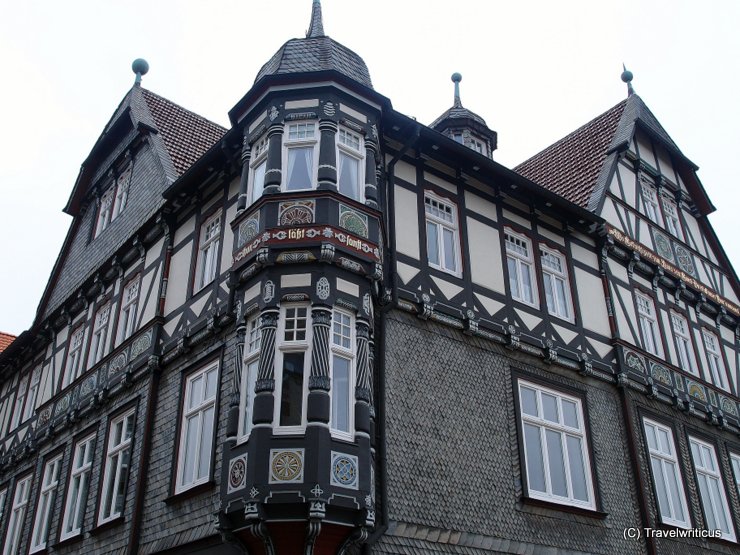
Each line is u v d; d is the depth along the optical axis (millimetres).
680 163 21891
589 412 15188
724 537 16859
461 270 14297
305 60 13305
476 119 19641
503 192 15969
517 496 13008
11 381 23328
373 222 12156
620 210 18719
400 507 11328
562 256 16625
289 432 10211
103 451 15492
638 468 15242
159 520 12977
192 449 13047
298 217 11609
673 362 18234
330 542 9914
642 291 18359
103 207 21422
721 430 18688
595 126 21641
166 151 18859
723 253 22109
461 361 13406
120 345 16266
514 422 13664
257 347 11211
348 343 11195
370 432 10812
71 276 21672
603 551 13836
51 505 17109
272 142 12469
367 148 12773
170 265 15953
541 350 14805
